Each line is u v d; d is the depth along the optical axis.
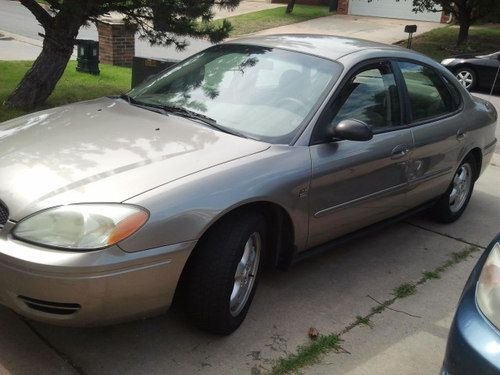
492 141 5.52
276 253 3.47
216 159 3.08
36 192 2.70
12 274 2.55
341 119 3.69
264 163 3.17
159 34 7.82
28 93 7.44
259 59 4.04
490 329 2.22
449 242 4.86
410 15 24.00
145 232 2.63
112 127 3.38
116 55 13.03
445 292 3.99
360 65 3.92
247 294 3.28
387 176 4.02
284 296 3.70
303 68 3.87
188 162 3.00
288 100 3.67
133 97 4.09
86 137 3.22
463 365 2.22
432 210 5.18
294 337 3.26
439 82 4.79
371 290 3.90
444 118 4.69
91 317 2.62
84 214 2.59
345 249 4.52
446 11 18.62
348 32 21.00
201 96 3.86
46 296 2.54
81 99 8.42
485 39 19.52
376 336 3.37
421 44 19.00
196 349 3.05
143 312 2.76
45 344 2.97
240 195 2.96
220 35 7.82
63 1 7.10
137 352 2.98
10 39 14.92
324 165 3.45
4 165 2.93
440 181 4.75
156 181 2.80
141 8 7.48
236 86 3.87
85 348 2.97
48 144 3.12
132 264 2.60
